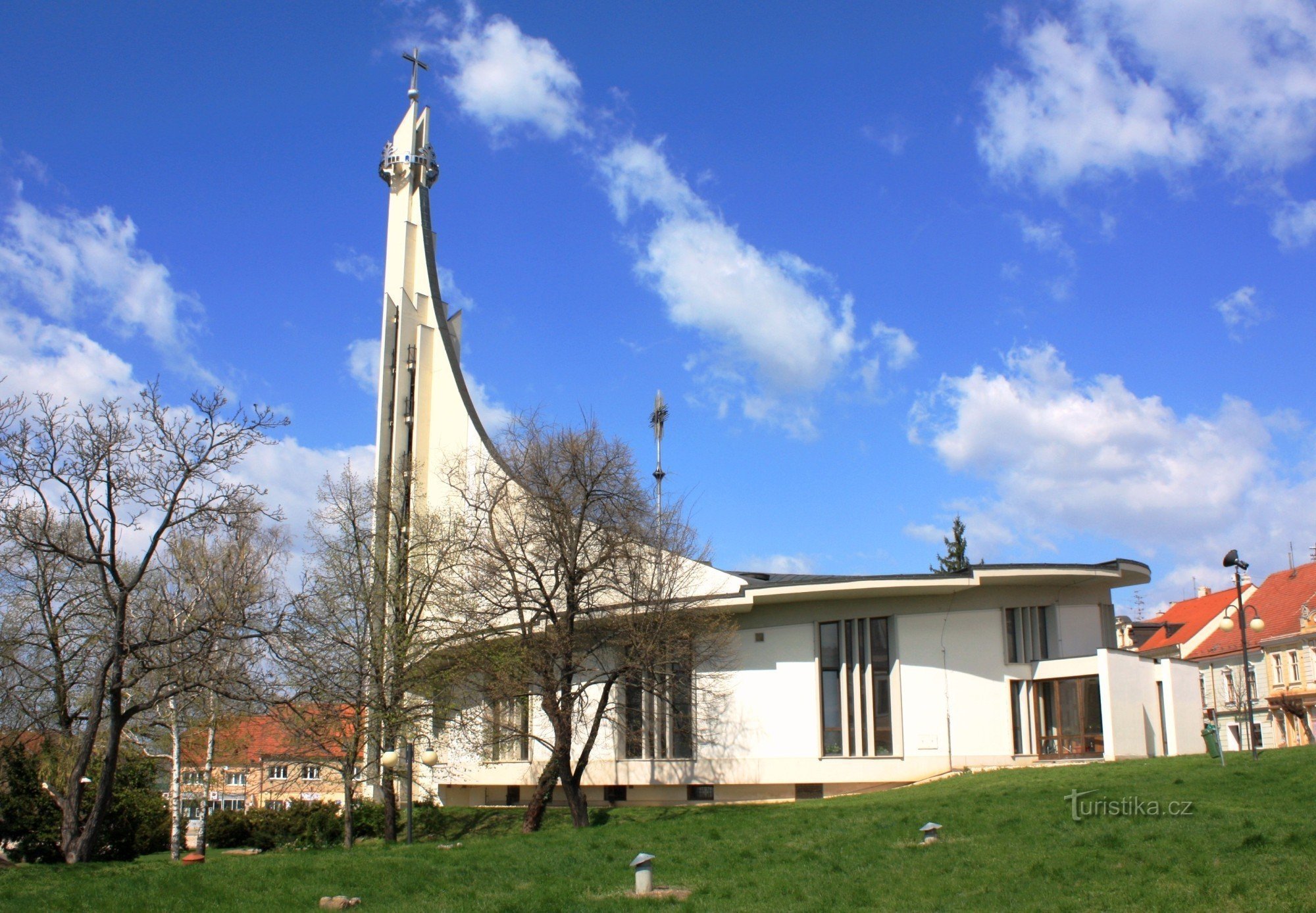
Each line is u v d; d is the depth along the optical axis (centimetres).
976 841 1764
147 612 2881
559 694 3281
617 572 3039
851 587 3372
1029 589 3447
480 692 3167
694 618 3089
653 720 3725
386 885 1755
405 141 5084
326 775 3966
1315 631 5131
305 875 1866
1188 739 3181
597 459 3019
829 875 1608
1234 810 1816
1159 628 7138
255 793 4466
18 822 2831
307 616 2888
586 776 3800
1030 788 2416
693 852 1939
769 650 3625
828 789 3469
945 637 3422
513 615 3531
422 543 3269
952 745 3331
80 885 1814
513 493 3225
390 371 4825
